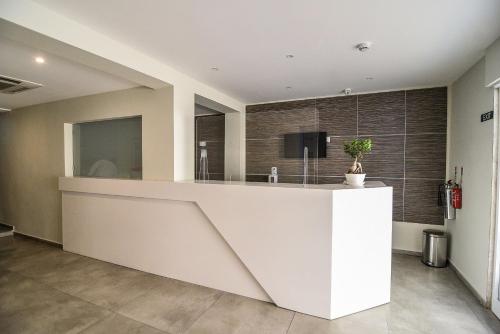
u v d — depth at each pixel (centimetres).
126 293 263
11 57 247
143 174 326
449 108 353
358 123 399
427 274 312
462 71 301
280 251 232
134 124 352
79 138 410
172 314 228
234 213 248
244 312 230
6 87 333
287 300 232
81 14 189
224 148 362
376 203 238
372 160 393
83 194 362
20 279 296
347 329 206
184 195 274
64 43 195
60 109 404
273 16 190
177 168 308
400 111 377
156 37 224
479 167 261
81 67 271
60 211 410
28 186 450
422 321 218
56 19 188
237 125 374
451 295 262
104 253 346
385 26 203
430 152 363
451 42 229
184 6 178
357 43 232
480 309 237
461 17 189
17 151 464
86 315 227
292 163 326
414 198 373
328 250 214
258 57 265
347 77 325
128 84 323
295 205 224
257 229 239
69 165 408
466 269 286
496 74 223
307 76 321
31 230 450
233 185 249
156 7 179
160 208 298
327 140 416
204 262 276
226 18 193
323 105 420
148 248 309
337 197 214
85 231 363
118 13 187
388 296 247
